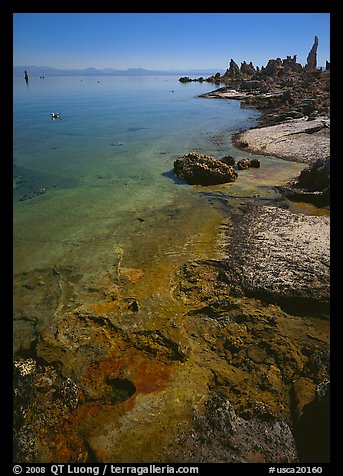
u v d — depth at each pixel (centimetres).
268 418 705
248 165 2119
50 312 973
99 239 1325
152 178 1991
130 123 3856
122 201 1678
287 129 2966
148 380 783
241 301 984
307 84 5781
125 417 710
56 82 14462
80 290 1052
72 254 1230
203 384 774
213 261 1145
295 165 2148
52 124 3906
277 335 879
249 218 1431
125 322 930
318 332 877
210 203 1609
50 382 791
